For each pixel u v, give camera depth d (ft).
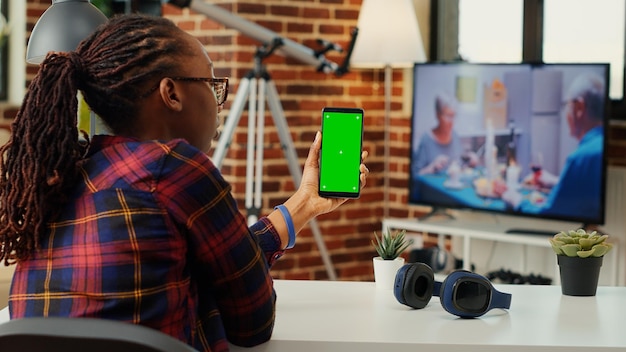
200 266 5.41
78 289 5.16
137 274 5.11
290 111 17.35
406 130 18.40
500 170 15.80
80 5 8.33
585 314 6.56
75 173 5.32
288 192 17.37
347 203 18.37
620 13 15.89
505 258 16.49
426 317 6.39
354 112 6.36
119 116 5.46
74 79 5.29
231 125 15.65
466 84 16.11
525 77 15.44
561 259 7.24
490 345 5.69
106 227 5.16
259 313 5.57
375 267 7.32
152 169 5.22
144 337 4.25
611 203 15.51
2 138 15.61
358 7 18.06
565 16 16.58
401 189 18.57
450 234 16.71
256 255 5.50
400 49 16.66
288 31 17.21
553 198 15.21
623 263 15.39
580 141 14.85
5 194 5.37
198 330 5.46
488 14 17.66
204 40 17.17
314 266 17.95
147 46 5.39
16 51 19.16
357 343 5.70
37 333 4.26
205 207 5.25
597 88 14.65
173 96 5.48
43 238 5.32
